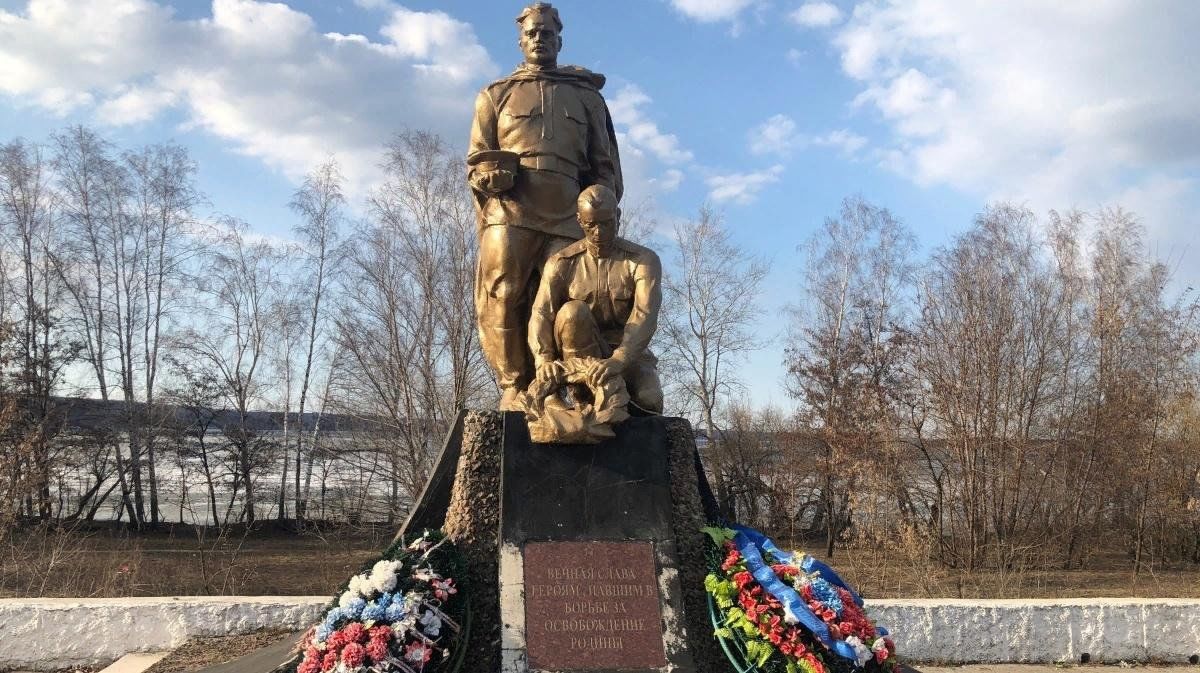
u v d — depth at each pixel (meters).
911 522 13.57
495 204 4.41
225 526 18.50
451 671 3.41
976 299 18.55
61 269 21.23
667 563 3.73
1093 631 6.02
